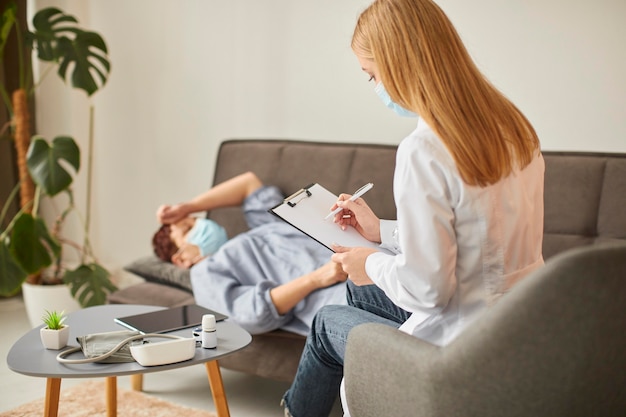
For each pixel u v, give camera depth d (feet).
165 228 8.88
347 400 4.63
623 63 7.75
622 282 3.53
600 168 7.04
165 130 11.62
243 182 9.10
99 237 12.55
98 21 11.96
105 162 12.28
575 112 8.11
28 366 4.85
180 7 11.14
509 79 8.47
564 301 3.48
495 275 4.32
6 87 12.08
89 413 7.18
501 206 4.26
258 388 8.11
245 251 7.84
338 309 5.31
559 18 8.05
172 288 8.37
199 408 7.50
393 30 4.37
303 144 9.12
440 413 3.91
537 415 3.75
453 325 4.43
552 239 7.14
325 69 9.96
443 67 4.28
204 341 5.25
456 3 8.69
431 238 4.10
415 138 4.24
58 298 10.20
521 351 3.61
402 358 4.06
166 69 11.44
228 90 10.90
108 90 12.05
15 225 9.55
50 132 12.20
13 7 10.18
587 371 3.68
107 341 5.28
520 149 4.37
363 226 5.45
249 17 10.52
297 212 5.39
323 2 9.82
